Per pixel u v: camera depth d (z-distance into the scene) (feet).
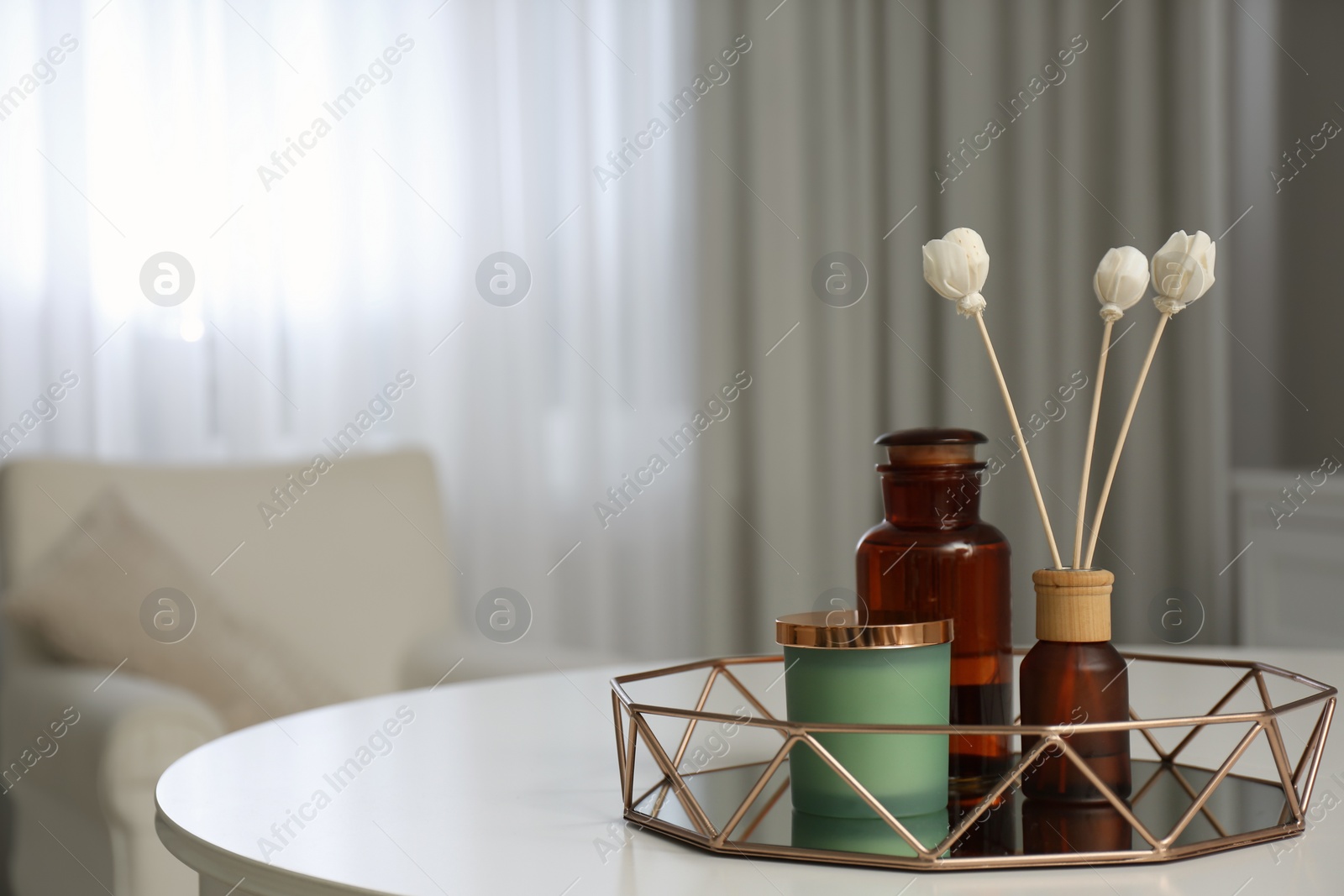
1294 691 3.28
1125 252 2.22
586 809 2.24
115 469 5.96
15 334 6.95
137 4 7.21
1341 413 8.13
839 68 8.77
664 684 3.80
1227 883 1.73
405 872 1.84
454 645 6.32
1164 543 8.79
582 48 8.27
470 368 7.98
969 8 8.82
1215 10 8.73
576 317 8.27
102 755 4.49
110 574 5.47
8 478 5.63
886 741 2.05
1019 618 8.77
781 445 8.62
